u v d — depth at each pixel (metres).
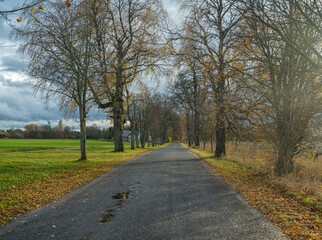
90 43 16.69
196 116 36.28
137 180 9.93
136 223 4.86
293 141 10.41
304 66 9.22
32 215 5.39
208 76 15.84
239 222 4.97
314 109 9.09
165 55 21.81
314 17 8.03
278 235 4.34
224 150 21.67
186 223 4.88
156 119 51.16
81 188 8.34
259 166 12.98
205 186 8.70
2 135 140.00
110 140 116.94
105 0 17.72
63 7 15.09
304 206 6.33
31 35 14.20
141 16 22.92
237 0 6.86
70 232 4.39
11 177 10.18
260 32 8.75
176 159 19.91
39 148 36.47
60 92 16.08
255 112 11.93
